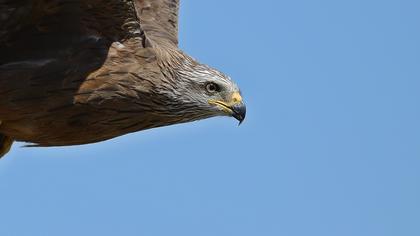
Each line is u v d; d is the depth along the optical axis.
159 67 15.33
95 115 15.06
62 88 14.87
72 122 15.02
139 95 15.16
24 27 14.89
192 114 15.81
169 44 16.44
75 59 14.95
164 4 17.27
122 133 15.46
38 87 14.87
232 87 16.02
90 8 14.74
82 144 15.49
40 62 14.93
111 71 15.00
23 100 14.87
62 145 15.48
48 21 14.89
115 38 15.09
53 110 14.91
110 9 14.76
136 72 15.09
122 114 15.19
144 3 17.16
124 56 15.09
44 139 15.30
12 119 15.00
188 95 15.65
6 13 14.67
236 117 15.91
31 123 15.02
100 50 15.05
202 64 15.99
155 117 15.49
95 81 14.93
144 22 16.89
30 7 14.65
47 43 14.98
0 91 14.88
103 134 15.34
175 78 15.52
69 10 14.78
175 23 17.12
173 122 15.75
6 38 14.92
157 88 15.27
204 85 15.78
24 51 14.98
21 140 15.37
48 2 14.62
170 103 15.49
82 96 14.92
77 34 15.00
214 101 15.88
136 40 15.17
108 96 14.99
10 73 14.89
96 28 14.98
